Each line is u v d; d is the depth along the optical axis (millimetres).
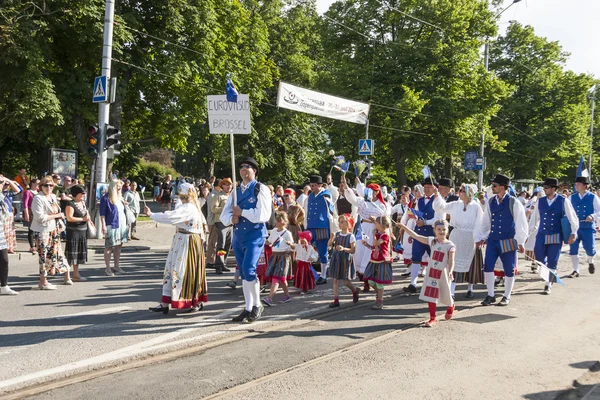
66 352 5406
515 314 7391
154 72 20031
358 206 9570
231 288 9117
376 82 28953
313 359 5270
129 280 9820
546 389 4621
